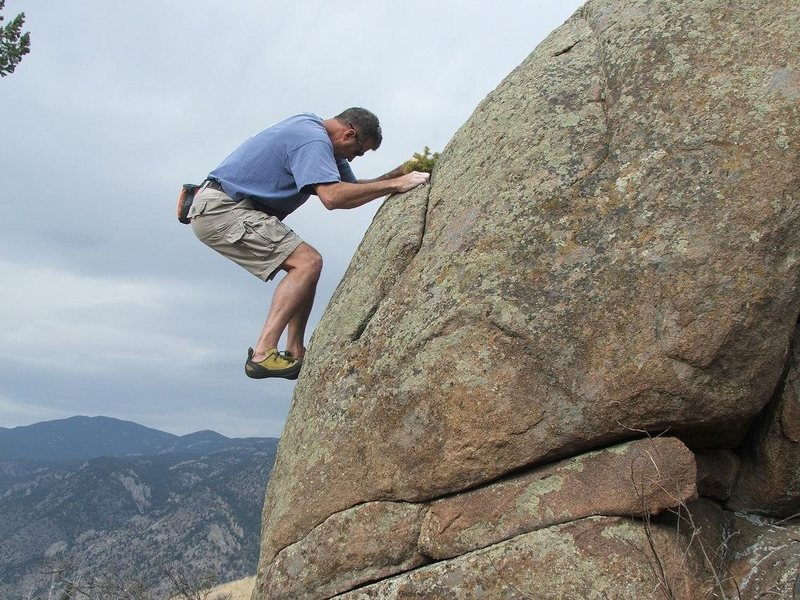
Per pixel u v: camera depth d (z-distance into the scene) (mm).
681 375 3998
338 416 4781
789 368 4375
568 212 4305
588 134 4438
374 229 5398
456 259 4535
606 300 4117
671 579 3898
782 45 4199
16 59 10859
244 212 5582
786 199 3969
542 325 4207
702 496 4621
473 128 5129
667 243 4043
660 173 4148
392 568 4426
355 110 5840
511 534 4160
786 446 4359
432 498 4426
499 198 4531
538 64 5000
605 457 4152
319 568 4594
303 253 5602
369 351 4750
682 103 4230
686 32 4414
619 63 4547
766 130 4043
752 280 3951
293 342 5785
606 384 4086
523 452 4219
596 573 3887
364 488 4578
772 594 4020
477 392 4277
